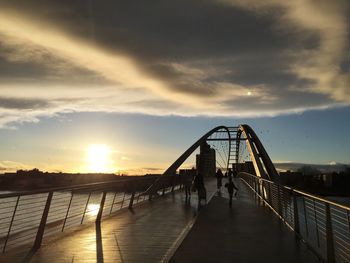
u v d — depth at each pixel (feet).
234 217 49.83
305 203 34.24
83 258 28.19
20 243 32.78
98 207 46.98
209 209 59.21
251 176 113.60
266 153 176.04
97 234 37.88
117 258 28.25
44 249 31.07
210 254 29.25
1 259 27.63
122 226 43.09
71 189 36.50
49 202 32.55
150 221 46.96
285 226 42.34
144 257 28.55
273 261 27.22
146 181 78.74
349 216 22.33
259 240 34.50
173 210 58.65
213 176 233.35
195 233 38.06
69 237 36.29
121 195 58.85
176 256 28.60
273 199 58.18
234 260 27.53
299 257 28.32
